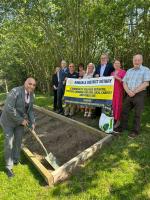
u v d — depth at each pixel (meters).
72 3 5.75
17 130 2.65
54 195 2.20
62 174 2.41
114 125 3.41
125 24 5.24
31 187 2.33
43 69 8.70
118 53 5.70
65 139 3.32
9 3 6.14
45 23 6.54
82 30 5.93
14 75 11.40
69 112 4.32
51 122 4.06
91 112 4.04
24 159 2.85
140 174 2.39
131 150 2.80
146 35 5.02
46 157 2.68
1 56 10.75
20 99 2.52
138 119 3.11
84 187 2.27
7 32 7.61
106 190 2.21
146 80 3.02
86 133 3.38
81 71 4.29
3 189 2.32
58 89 4.46
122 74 3.42
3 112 2.55
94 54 6.21
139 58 3.06
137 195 2.12
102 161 2.65
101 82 3.62
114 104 3.40
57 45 6.88
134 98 3.09
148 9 4.48
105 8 4.69
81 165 2.61
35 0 5.95
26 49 8.98
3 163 2.77
